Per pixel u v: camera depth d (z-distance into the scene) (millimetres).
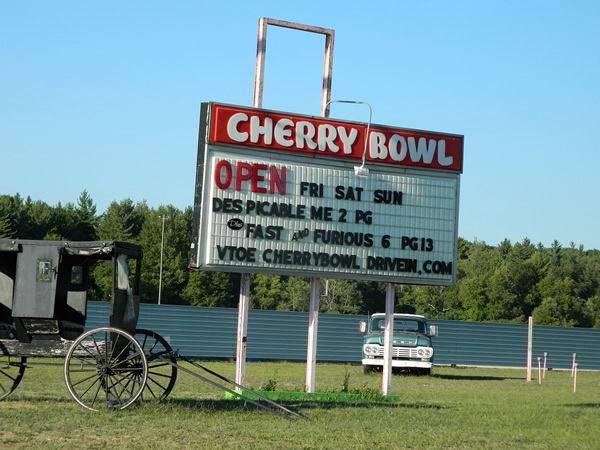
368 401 20938
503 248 135750
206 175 20141
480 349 48500
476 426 16078
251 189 20391
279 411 16391
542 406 21203
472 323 48500
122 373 16203
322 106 21891
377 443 13336
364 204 21359
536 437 14820
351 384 27578
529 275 90125
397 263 21578
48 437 12578
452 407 19922
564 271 112188
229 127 20234
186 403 17094
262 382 27016
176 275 80250
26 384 21781
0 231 83500
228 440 12898
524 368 48906
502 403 21891
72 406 15930
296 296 83500
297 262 20672
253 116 20453
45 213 89750
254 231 20359
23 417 14203
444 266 22000
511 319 87500
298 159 20859
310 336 21812
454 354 48031
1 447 11617
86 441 12320
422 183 21938
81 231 93875
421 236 21844
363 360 34219
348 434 14070
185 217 86438
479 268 106250
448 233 22094
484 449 13289
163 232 79500
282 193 20641
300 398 21016
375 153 21453
